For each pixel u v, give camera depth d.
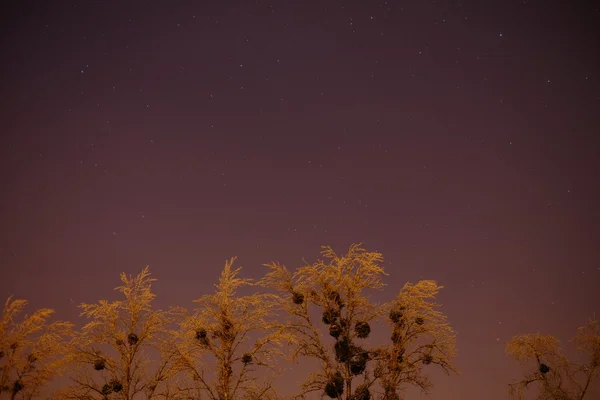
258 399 14.51
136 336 15.49
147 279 16.39
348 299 15.27
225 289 15.79
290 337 14.95
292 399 14.43
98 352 15.30
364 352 14.69
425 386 14.51
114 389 14.63
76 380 14.97
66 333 15.63
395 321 15.17
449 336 15.01
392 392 14.35
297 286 15.54
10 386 14.77
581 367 17.55
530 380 17.64
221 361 14.91
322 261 15.77
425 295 15.31
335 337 14.70
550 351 17.86
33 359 15.22
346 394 14.38
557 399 17.03
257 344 15.09
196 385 14.80
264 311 15.41
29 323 15.48
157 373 15.13
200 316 15.38
